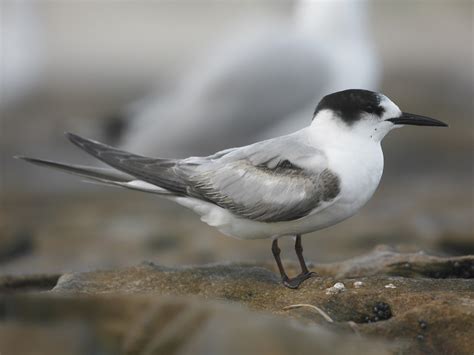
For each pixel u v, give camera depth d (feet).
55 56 97.09
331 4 51.21
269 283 26.63
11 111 69.46
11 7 63.36
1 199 57.36
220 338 21.04
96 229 50.19
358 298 24.50
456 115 77.92
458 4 108.68
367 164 27.07
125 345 21.81
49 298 22.84
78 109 75.92
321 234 48.42
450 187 59.88
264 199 27.07
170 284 26.48
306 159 27.07
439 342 21.76
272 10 104.88
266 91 51.21
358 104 27.27
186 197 28.66
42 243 47.83
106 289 26.00
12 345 22.02
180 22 109.29
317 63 50.80
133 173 29.07
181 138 52.16
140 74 90.84
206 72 53.01
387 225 49.75
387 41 98.73
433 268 29.07
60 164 29.25
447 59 93.40
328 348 20.48
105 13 114.62
